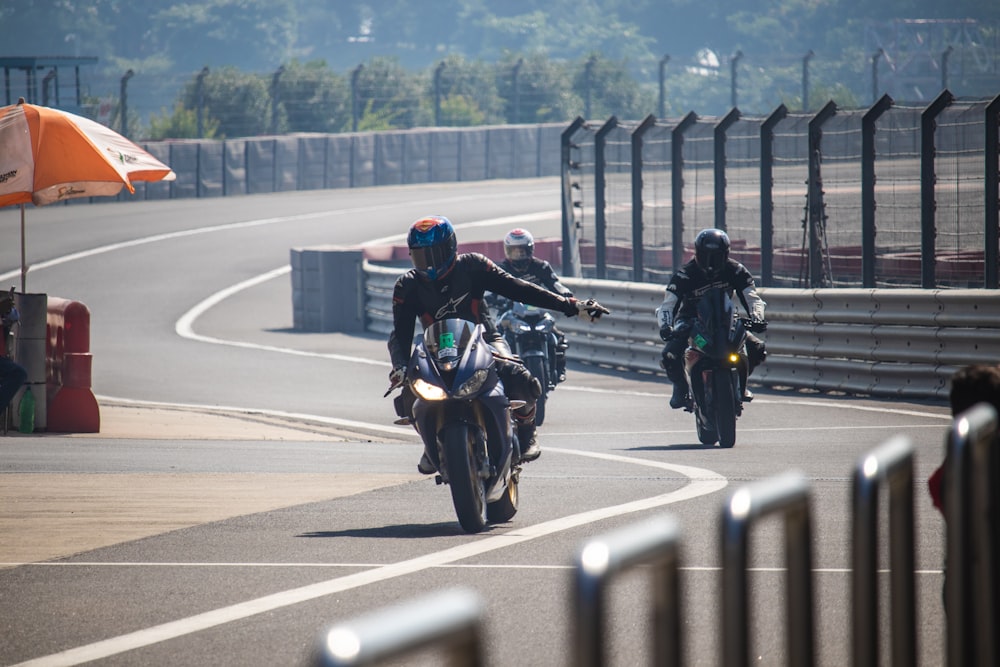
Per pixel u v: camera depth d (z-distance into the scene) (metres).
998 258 67.88
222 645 21.41
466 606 7.86
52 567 27.08
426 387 29.42
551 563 26.86
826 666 19.47
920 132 71.56
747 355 46.78
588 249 101.50
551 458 43.94
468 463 29.38
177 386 72.38
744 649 10.07
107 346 93.88
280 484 38.00
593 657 8.64
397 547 28.67
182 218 176.00
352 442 49.84
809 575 10.90
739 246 101.69
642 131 93.06
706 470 39.66
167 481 38.47
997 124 67.44
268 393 68.75
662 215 131.88
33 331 50.91
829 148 142.38
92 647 21.34
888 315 60.28
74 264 142.12
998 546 14.83
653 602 9.33
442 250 30.56
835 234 122.19
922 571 25.23
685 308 46.50
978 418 14.03
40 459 43.25
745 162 83.75
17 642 21.69
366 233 163.62
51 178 50.72
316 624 22.58
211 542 29.48
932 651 20.33
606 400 63.22
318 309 101.56
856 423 51.94
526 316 52.19
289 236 160.88
